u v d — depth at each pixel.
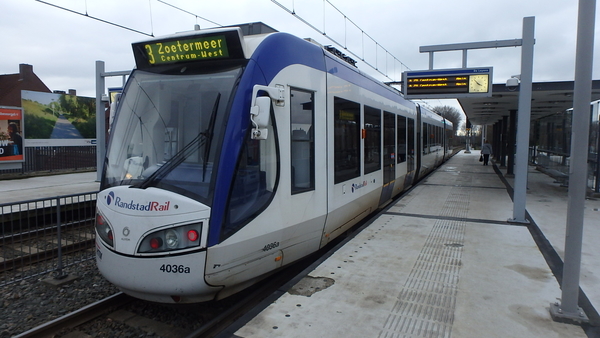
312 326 3.53
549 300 4.09
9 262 6.44
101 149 15.85
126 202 4.00
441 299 4.11
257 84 4.21
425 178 15.78
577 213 3.65
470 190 12.00
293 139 4.84
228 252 3.95
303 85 5.04
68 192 12.27
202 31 4.36
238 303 4.73
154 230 3.83
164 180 4.04
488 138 67.75
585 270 5.12
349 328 3.49
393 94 9.64
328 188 5.66
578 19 3.57
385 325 3.55
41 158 18.59
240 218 4.06
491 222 7.65
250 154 4.17
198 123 4.15
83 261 6.75
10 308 5.02
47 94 31.17
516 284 4.53
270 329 3.47
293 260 5.13
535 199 10.67
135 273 3.88
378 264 5.19
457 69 10.33
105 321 4.54
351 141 6.57
